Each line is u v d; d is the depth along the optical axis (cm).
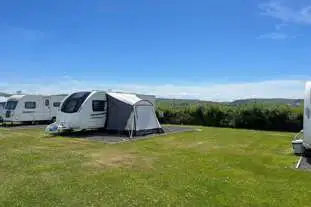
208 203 581
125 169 855
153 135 1664
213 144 1365
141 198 611
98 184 706
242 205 571
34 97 2334
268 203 581
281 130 2191
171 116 2622
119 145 1313
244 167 882
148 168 868
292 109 2169
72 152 1124
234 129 2108
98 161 964
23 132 1781
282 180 742
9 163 918
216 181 729
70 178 757
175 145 1329
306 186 692
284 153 1127
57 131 1656
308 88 1006
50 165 899
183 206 568
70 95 1741
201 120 2489
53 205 570
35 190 657
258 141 1464
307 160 989
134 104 1658
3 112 2284
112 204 578
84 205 573
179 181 730
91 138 1524
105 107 1769
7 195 621
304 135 1006
